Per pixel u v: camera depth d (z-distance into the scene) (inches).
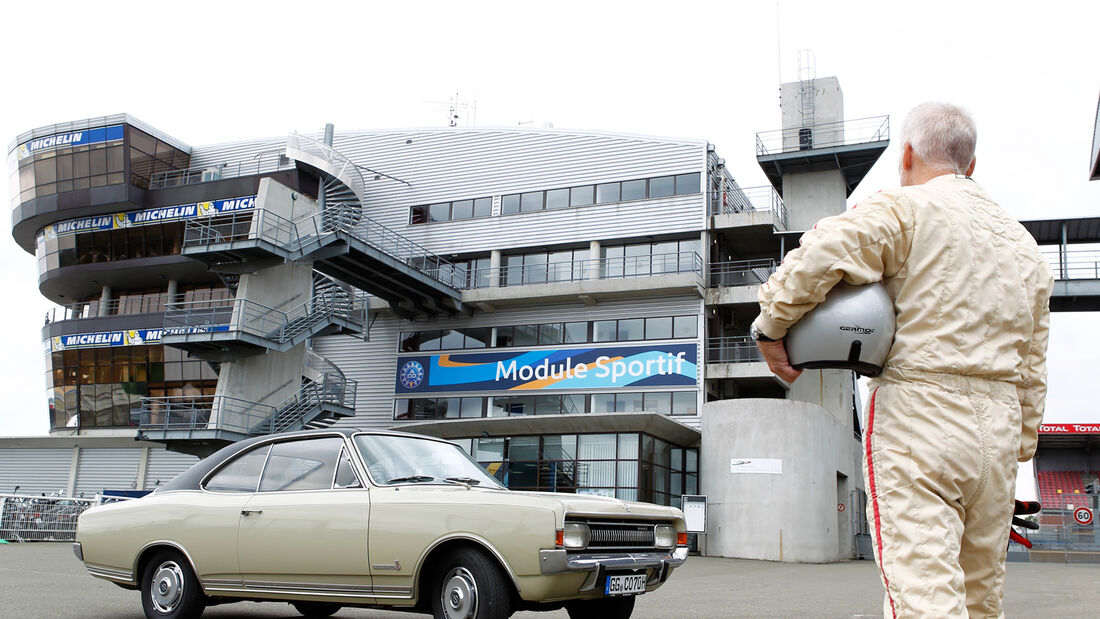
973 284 93.2
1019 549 1188.5
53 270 1476.4
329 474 241.1
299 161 1290.6
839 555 1214.3
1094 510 1360.7
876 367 95.2
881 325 93.5
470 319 1461.6
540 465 1179.9
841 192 1460.4
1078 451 2009.1
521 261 1456.7
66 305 1652.3
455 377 1439.5
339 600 227.1
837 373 1368.1
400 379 1478.8
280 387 1247.5
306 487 242.1
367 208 1573.6
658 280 1312.7
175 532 251.8
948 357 91.1
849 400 1379.2
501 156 1508.4
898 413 92.0
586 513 211.2
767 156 1450.5
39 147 1451.8
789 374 100.9
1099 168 949.8
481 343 1445.6
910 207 95.7
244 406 1188.5
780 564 965.2
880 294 94.9
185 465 1462.8
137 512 261.7
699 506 1068.5
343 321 1296.8
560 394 1360.7
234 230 1235.2
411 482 237.3
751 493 1106.1
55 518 813.2
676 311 1330.0
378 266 1316.4
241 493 251.3
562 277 1411.2
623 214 1393.9
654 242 1379.2
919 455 89.6
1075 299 1304.1
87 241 1454.2
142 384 1466.5
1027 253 99.0
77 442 1521.9
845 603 398.6
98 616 269.1
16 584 368.8
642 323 1348.4
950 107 105.0
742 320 1456.7
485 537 209.2
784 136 1482.5
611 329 1366.9
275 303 1212.5
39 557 570.9
